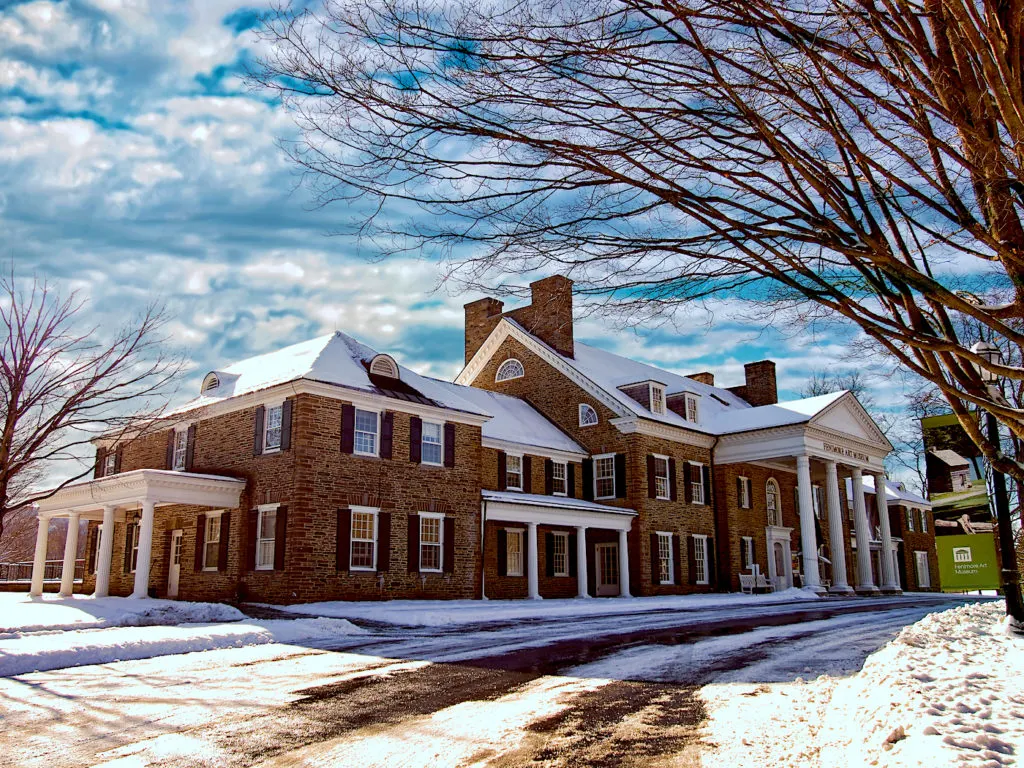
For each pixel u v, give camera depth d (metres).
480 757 6.66
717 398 44.94
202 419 26.95
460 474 26.70
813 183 5.44
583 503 31.22
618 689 9.73
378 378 25.72
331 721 7.93
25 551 47.53
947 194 5.51
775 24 5.51
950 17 4.91
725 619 19.84
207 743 7.07
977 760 4.93
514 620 19.12
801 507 35.66
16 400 16.42
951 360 5.72
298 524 22.17
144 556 22.86
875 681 8.27
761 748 6.89
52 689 9.69
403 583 24.31
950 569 10.73
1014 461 5.91
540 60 5.34
